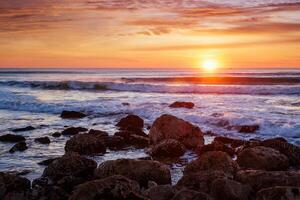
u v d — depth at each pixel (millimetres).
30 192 8727
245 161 11539
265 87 34812
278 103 26641
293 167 12055
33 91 41375
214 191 8398
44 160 12891
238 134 17266
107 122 21750
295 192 7582
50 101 30719
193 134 15258
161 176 9977
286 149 12617
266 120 18562
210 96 33031
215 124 19391
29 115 25234
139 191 8195
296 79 43281
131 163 10180
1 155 14023
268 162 11273
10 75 87875
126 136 16078
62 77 71188
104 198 7723
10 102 30062
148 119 22172
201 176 9070
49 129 19688
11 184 9219
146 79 50781
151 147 14633
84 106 26844
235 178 9352
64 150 14727
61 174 10422
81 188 7898
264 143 13078
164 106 25750
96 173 10273
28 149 14977
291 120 18625
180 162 12984
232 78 45344
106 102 28844
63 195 8625
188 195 7645
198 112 22375
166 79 50344
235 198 8117
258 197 7793
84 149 14211
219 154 10656
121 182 8016
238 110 22797
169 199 8141
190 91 37312
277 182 8688
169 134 15234
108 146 15273
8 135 16594
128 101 29609
